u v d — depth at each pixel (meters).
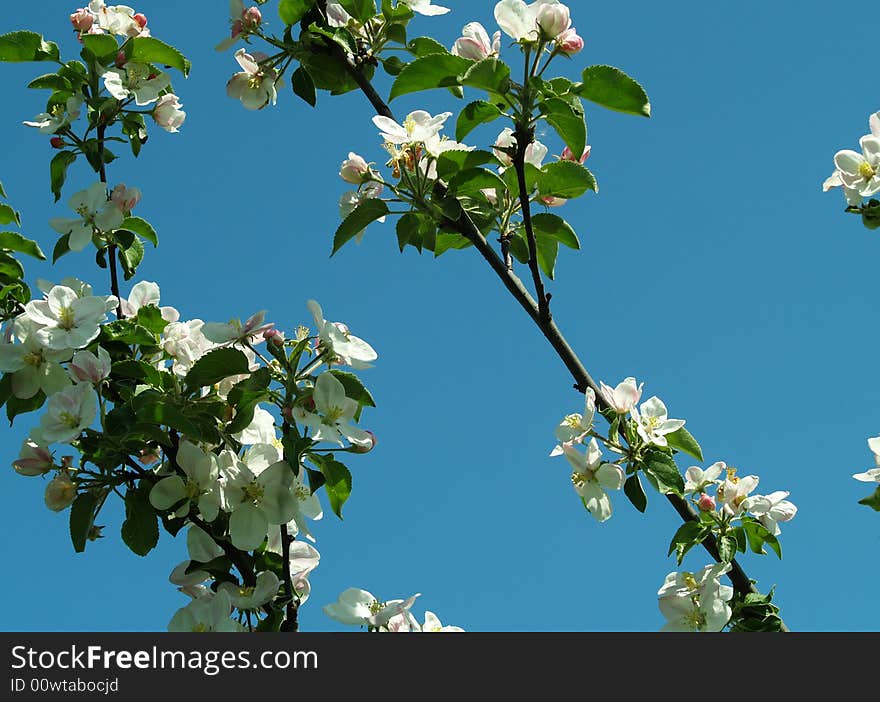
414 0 3.29
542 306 2.88
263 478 2.69
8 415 2.90
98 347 2.82
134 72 3.32
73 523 2.72
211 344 2.98
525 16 2.75
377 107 3.19
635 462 2.89
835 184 2.91
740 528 2.95
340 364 2.71
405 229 3.00
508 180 3.10
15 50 3.26
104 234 3.16
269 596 2.69
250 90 3.36
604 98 2.80
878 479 2.83
